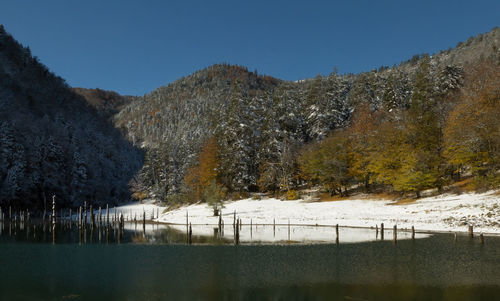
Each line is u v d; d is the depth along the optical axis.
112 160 142.88
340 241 33.28
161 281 21.12
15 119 94.19
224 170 73.19
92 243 37.12
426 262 23.83
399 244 30.47
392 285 19.08
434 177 47.25
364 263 24.27
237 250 30.55
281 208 58.28
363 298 17.16
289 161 67.75
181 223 56.38
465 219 36.41
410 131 52.72
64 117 136.38
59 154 97.12
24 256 29.78
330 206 54.06
